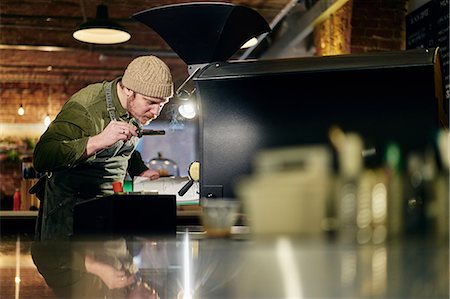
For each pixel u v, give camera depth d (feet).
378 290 1.90
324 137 4.07
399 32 18.16
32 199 15.92
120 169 7.04
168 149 29.09
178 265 2.88
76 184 6.72
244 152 4.42
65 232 6.63
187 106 6.84
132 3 20.54
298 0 20.31
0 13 21.57
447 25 15.16
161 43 25.64
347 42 18.37
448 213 2.07
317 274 1.98
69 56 27.78
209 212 2.91
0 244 4.26
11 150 31.35
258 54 27.89
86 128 6.52
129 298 2.47
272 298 1.96
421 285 1.91
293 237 1.96
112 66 29.76
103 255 3.32
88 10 21.35
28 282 2.88
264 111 4.29
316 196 1.95
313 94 4.14
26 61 28.66
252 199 2.00
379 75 4.03
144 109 6.77
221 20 5.37
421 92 3.95
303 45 24.89
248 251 2.19
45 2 20.48
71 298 2.54
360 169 2.01
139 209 4.26
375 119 4.00
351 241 1.97
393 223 2.02
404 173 2.12
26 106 32.09
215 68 4.52
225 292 2.27
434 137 3.71
